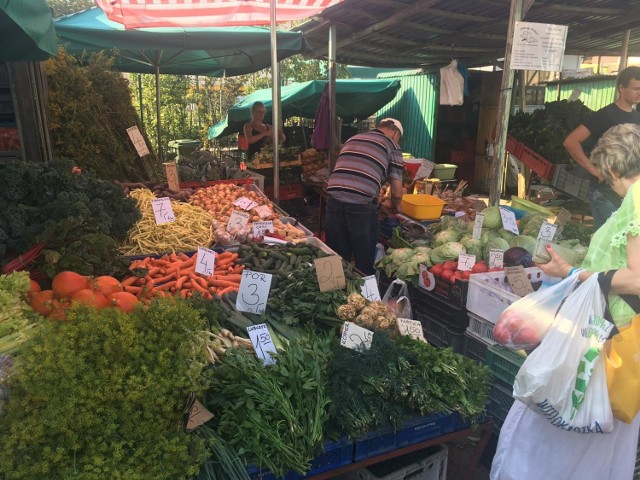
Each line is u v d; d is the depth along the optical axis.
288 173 8.60
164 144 13.29
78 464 1.74
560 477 2.20
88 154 5.37
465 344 3.58
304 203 9.18
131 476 1.72
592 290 1.99
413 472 2.61
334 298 3.01
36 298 2.63
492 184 4.65
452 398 2.44
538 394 1.99
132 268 3.37
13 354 2.20
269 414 2.15
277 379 2.28
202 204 5.04
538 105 12.41
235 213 4.40
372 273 4.94
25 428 1.69
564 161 5.86
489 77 11.34
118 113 5.79
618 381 1.95
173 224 4.21
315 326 2.91
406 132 12.52
